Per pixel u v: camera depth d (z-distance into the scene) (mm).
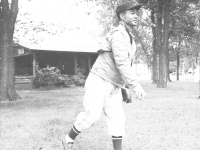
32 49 22484
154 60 28234
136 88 3078
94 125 5898
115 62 3174
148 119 6582
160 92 16188
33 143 4398
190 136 4781
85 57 29281
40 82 23156
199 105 9359
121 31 3111
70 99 12938
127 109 8664
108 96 3295
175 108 8641
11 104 10758
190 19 28844
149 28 32625
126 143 4324
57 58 26891
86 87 3342
